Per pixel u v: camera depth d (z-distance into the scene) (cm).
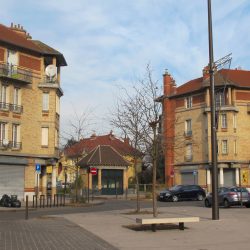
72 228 1656
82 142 5653
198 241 1281
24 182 4138
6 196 3359
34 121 4284
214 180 1914
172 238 1351
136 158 2523
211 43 1959
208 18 1961
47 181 4562
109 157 5962
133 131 2531
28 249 1137
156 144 2080
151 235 1426
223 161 5491
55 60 4472
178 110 6178
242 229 1556
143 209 2791
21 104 4191
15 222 1895
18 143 4119
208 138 5612
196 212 2414
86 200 3962
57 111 4566
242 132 5634
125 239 1341
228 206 3094
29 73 4259
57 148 4497
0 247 1159
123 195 5625
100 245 1221
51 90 4391
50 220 1995
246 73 5966
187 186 4456
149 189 6156
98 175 5878
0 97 4009
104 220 1983
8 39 4106
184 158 5994
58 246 1200
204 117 5772
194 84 6169
